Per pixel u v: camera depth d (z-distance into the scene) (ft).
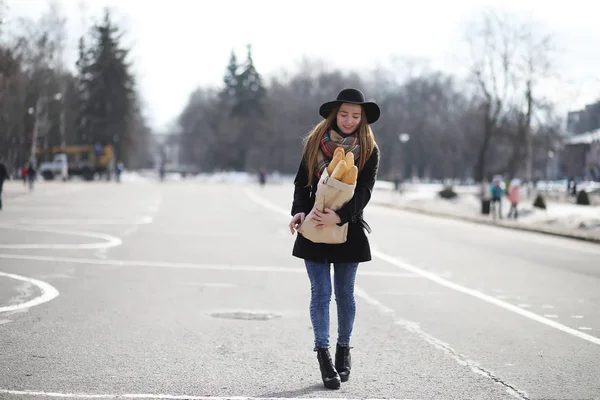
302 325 33.19
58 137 406.21
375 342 29.99
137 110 414.62
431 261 62.39
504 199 214.07
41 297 38.29
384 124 522.88
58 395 21.16
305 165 22.99
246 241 75.87
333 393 22.25
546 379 24.53
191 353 27.17
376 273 53.47
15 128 336.29
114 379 23.15
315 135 22.80
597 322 35.24
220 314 35.47
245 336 30.50
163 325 32.27
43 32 307.99
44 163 355.15
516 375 24.98
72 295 39.45
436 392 22.68
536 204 168.25
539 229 102.94
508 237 93.86
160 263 55.42
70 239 71.61
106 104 391.45
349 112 22.49
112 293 40.70
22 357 25.67
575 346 29.78
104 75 390.63
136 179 414.41
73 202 148.66
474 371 25.43
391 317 35.81
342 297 23.36
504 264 61.46
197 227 92.38
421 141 517.96
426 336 31.32
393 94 530.27
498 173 253.65
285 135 531.91
